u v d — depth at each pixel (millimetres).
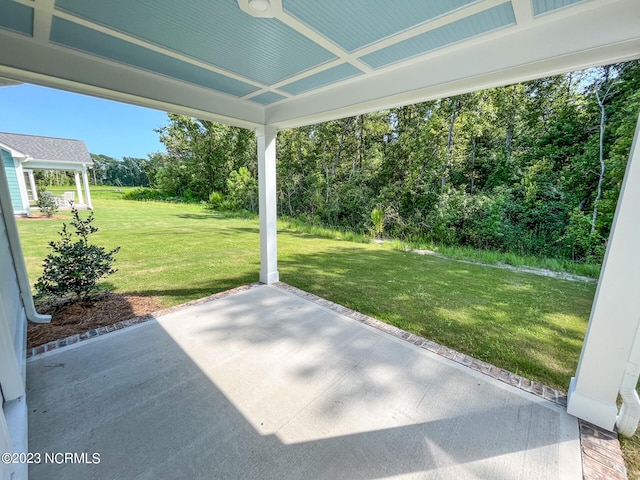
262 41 2105
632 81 5238
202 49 2229
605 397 1850
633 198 1602
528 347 2898
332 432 1825
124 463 1593
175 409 1991
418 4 1649
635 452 1717
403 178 8734
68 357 2578
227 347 2781
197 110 3217
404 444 1744
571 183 6035
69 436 1756
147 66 2561
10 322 2213
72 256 3455
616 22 1612
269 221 4488
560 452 1702
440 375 2414
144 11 1748
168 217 12344
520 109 6629
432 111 8047
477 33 1963
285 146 11547
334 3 1646
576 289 4648
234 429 1837
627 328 1716
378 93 2725
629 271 1668
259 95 3354
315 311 3646
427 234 8008
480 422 1919
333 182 10430
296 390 2203
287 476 1541
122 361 2533
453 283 4902
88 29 1944
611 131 5527
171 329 3119
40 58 2172
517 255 6535
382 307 3846
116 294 4129
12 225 2949
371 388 2238
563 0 1583
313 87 3068
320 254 7004
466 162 7566
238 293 4230
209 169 16812
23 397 1938
